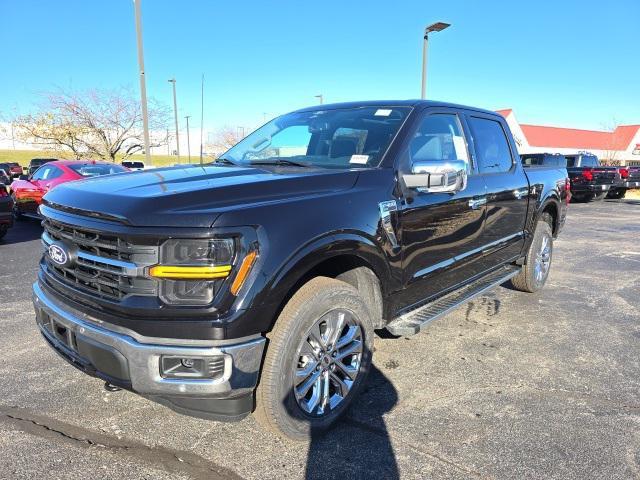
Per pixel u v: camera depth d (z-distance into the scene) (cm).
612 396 339
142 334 232
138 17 1522
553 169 589
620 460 268
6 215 870
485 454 272
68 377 356
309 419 275
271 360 253
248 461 264
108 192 257
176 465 261
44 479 248
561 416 312
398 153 337
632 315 512
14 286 592
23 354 395
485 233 432
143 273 229
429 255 358
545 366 386
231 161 388
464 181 322
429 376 365
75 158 2761
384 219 309
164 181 279
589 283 644
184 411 251
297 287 277
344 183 301
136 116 2661
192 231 225
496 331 459
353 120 379
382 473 256
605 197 2186
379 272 311
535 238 552
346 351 296
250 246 235
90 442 279
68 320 257
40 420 300
